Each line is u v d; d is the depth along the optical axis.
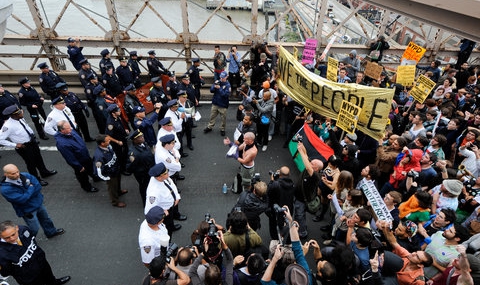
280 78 8.11
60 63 10.77
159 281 3.44
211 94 10.75
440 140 5.87
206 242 3.84
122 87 9.26
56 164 7.49
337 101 6.62
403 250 4.17
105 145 5.71
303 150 5.46
